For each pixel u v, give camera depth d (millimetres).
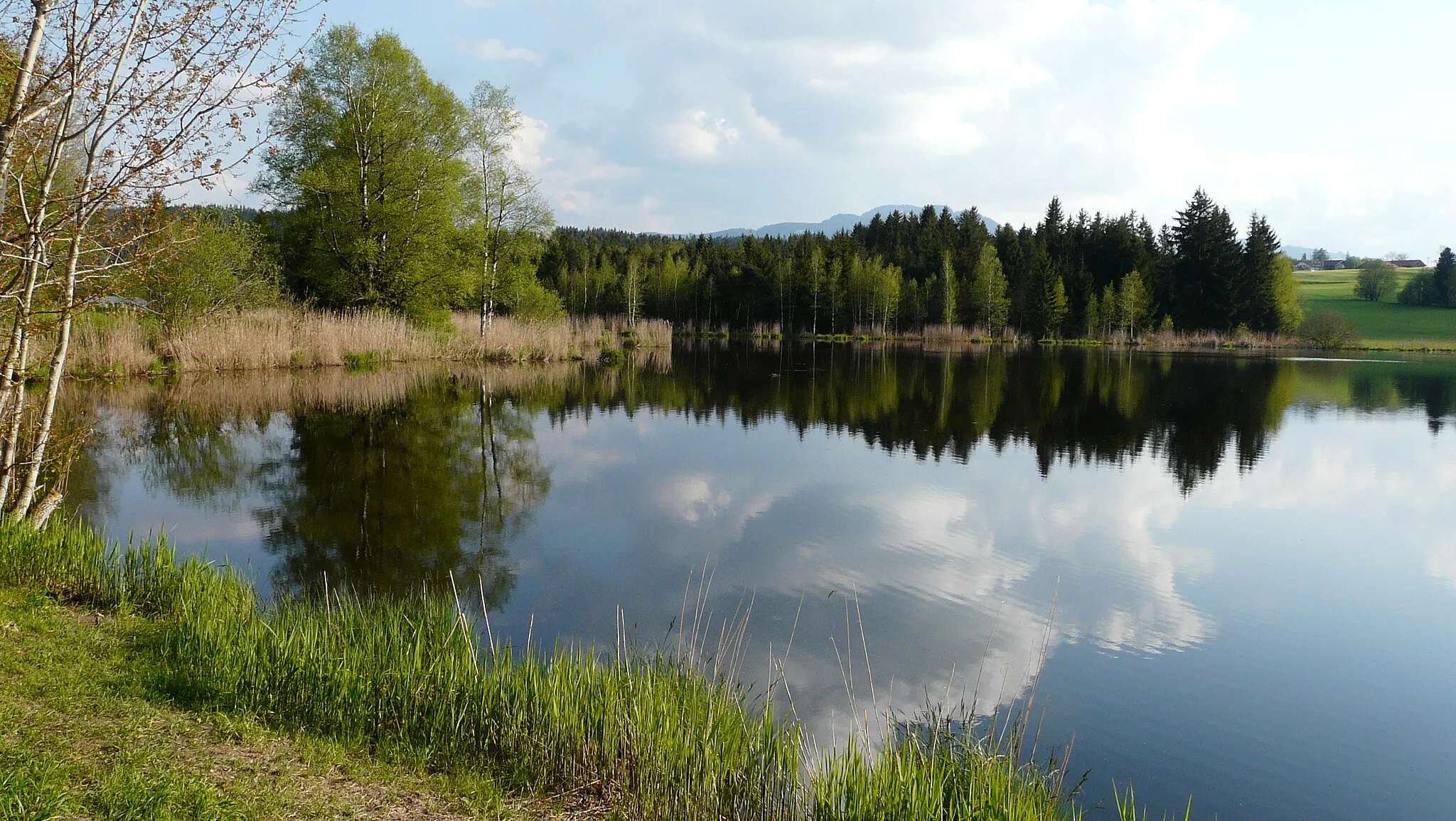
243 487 12062
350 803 3799
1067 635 7645
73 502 10977
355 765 4219
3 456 7102
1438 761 5633
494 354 34656
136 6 6262
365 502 11500
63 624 5734
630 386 26922
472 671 5121
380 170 29250
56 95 6262
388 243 30094
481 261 34500
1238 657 7285
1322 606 8531
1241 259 67250
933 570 9336
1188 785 5301
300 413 18344
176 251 7129
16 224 6402
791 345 58562
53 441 8586
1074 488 13422
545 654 6656
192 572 6805
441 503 11617
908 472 14422
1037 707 6258
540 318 41188
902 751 4672
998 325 69312
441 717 4707
